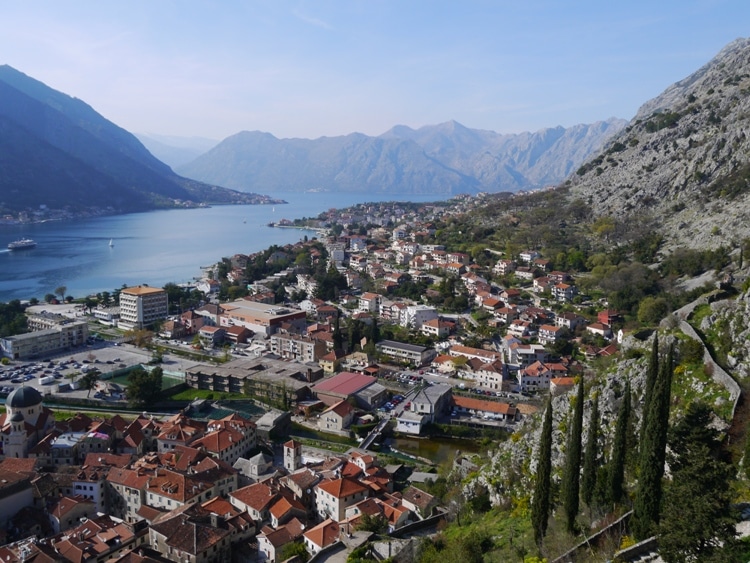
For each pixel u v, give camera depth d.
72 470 153.88
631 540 71.75
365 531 111.75
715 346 103.56
